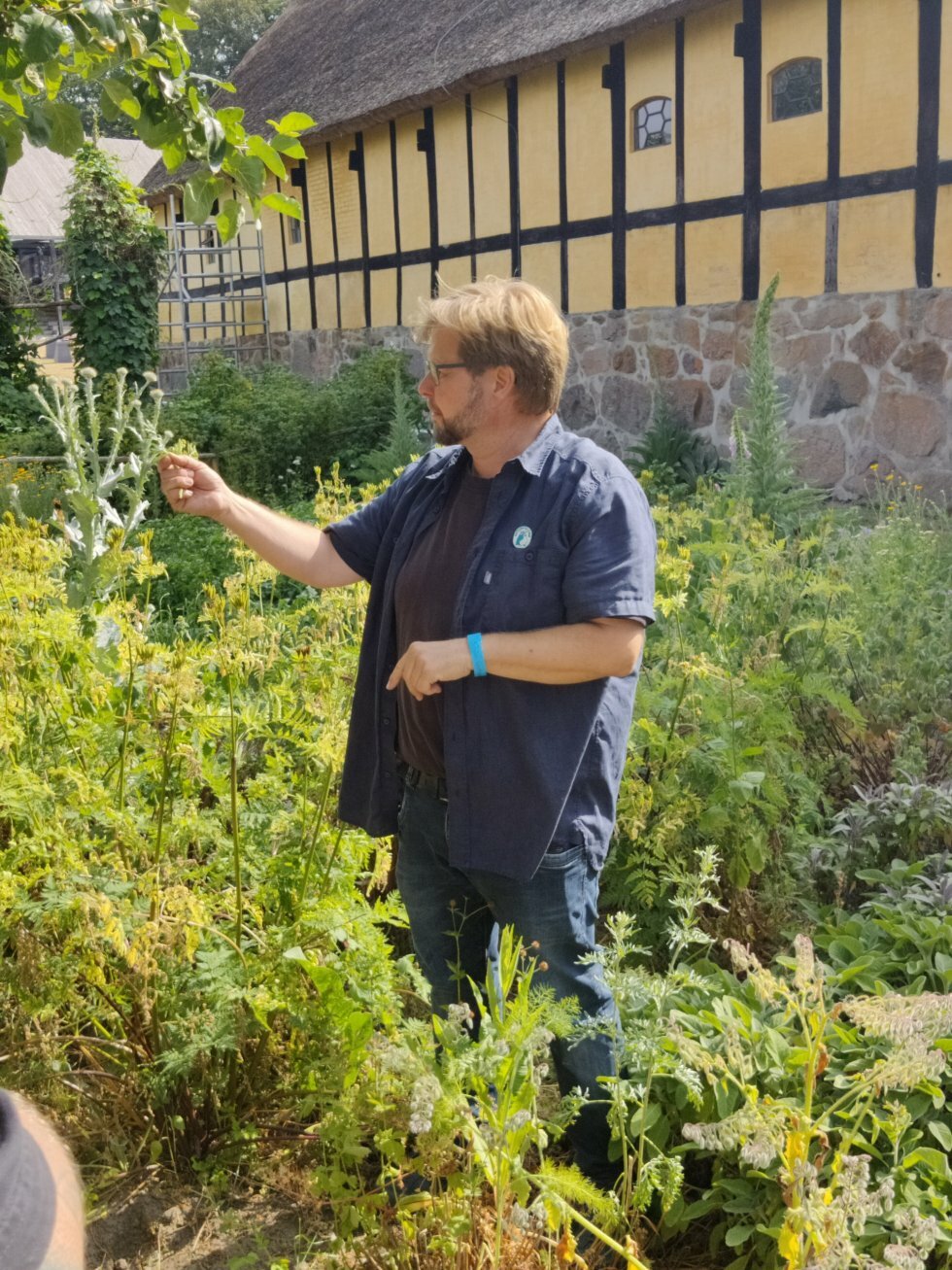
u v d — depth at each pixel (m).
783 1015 2.43
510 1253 1.98
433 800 2.36
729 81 9.25
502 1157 1.86
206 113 3.00
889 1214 2.02
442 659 2.07
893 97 8.11
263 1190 2.42
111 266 13.10
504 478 2.18
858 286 8.55
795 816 3.33
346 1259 2.10
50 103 2.92
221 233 3.19
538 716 2.16
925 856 3.28
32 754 2.62
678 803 3.07
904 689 4.16
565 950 2.29
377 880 2.65
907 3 7.91
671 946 2.54
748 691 3.37
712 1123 2.09
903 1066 1.90
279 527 2.56
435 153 12.75
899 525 5.55
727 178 9.41
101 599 3.77
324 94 14.44
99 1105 2.49
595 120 10.59
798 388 9.06
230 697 2.39
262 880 2.49
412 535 2.36
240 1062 2.44
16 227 30.53
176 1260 2.25
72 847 2.31
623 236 10.48
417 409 12.59
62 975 2.29
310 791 2.64
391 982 2.25
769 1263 2.14
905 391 8.32
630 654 2.10
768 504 7.14
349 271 14.80
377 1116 2.10
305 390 12.97
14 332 14.38
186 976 2.34
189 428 11.56
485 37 11.51
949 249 7.93
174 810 2.55
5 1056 2.41
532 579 2.15
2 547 2.95
